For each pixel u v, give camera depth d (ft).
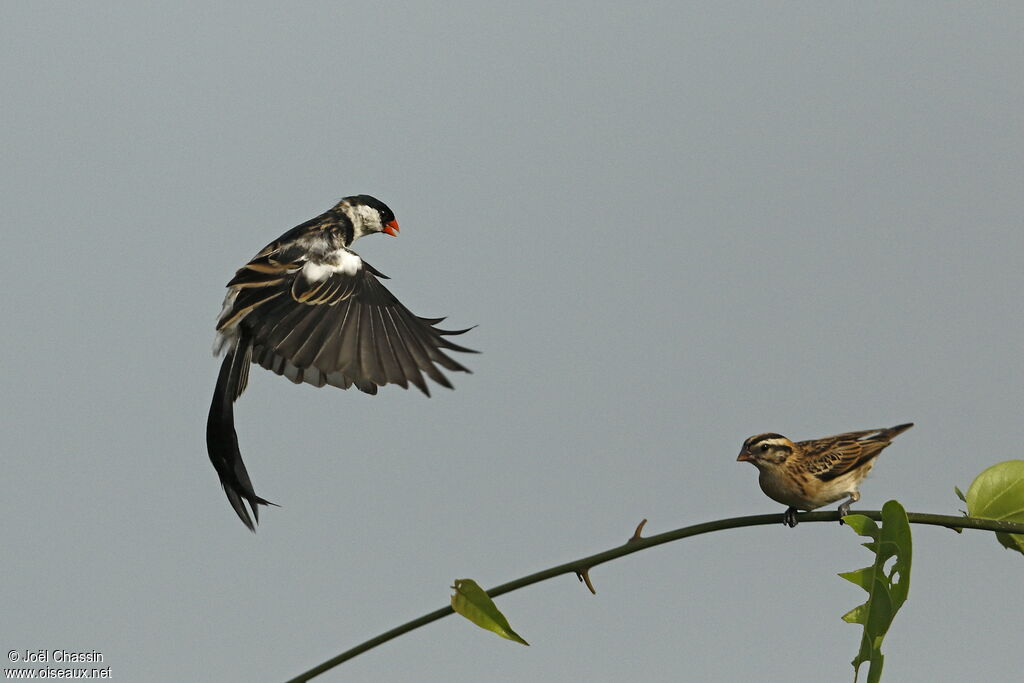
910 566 22.36
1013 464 26.17
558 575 24.95
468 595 24.84
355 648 24.91
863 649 22.67
